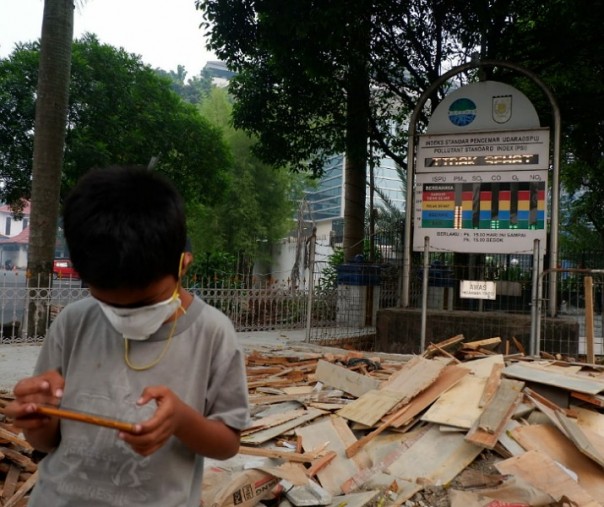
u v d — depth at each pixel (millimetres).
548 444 3799
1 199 14305
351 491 3404
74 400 1374
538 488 3203
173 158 15914
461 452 3717
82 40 14602
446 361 5148
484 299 8586
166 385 1365
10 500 2996
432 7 12125
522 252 8328
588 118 13000
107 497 1323
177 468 1376
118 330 1342
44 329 8609
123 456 1333
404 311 8484
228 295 10305
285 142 14398
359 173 13586
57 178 9055
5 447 3541
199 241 28062
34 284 8758
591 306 6414
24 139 13852
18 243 53562
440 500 3250
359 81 13062
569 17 10023
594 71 12719
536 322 7074
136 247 1179
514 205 8383
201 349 1422
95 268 1183
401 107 15148
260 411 4715
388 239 12414
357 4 9930
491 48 12023
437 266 10500
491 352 6695
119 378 1361
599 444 3795
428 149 8891
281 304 10812
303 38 10508
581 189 21312
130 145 14617
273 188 29453
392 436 4043
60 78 9078
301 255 13047
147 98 15398
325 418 4445
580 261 14016
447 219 8750
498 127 8555
